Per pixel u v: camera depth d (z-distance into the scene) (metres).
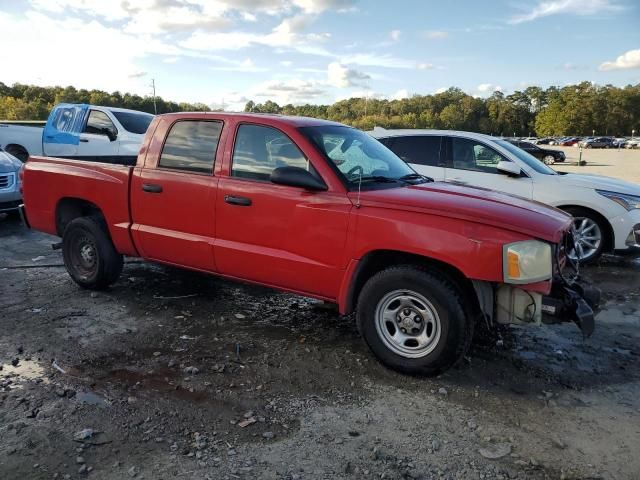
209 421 3.18
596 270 7.03
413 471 2.76
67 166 5.50
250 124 4.43
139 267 6.45
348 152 4.39
